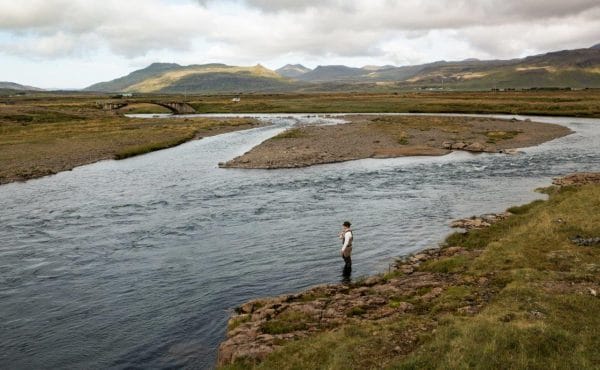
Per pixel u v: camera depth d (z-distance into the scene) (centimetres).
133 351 1745
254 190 4666
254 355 1515
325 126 11000
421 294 1980
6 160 6719
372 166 6012
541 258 2203
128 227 3416
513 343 1328
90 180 5338
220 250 2888
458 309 1711
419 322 1614
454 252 2622
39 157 7012
